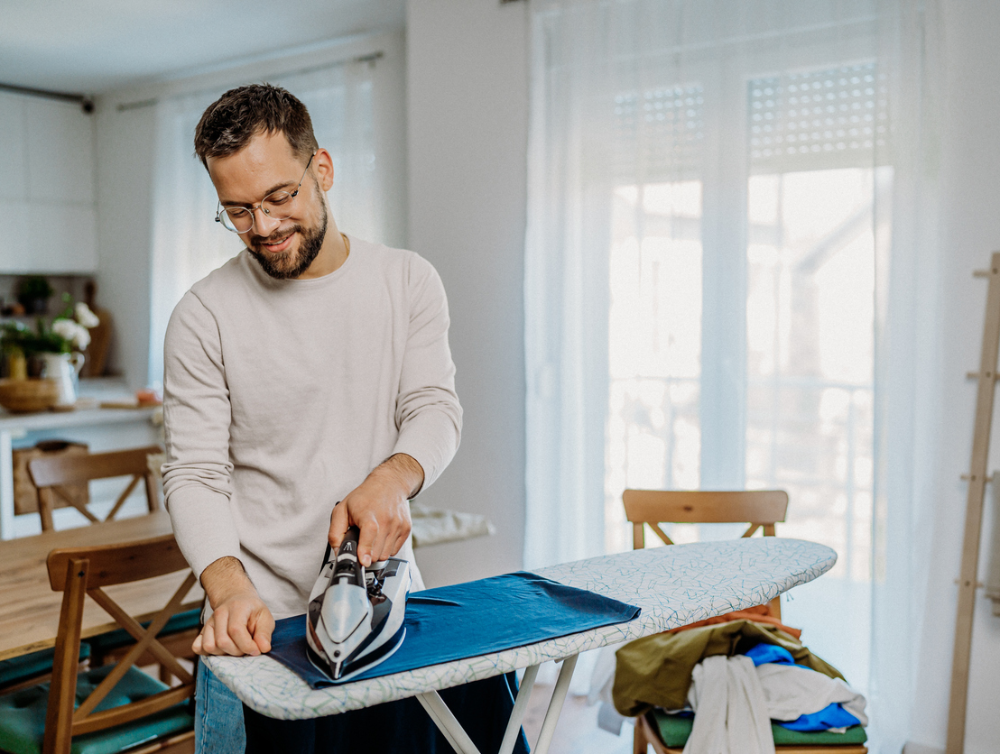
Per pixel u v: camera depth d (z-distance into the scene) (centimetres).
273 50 388
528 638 100
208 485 119
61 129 478
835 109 236
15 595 185
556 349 282
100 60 406
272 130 107
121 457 272
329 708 85
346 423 123
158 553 165
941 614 233
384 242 362
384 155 361
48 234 475
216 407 121
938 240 226
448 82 304
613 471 275
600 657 225
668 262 261
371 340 123
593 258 273
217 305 120
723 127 251
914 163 224
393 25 351
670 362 262
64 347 398
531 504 291
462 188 304
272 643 100
